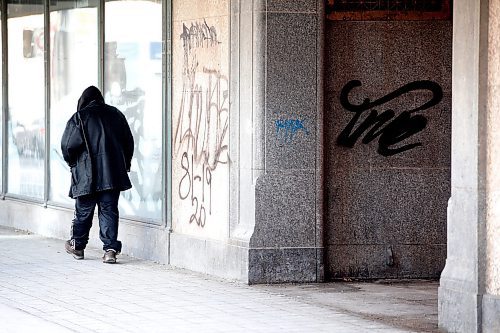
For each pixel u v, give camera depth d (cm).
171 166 2959
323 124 2652
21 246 3347
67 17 3519
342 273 2697
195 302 2383
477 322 2005
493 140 2003
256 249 2614
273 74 2612
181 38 2908
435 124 2714
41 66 3706
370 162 2698
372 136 2697
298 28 2620
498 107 1989
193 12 2845
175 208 2945
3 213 3975
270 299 2427
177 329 2091
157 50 3017
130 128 3173
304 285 2623
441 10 2698
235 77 2673
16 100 3916
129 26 3153
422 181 2717
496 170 1994
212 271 2759
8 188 3988
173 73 2950
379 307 2342
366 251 2706
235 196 2680
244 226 2664
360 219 2702
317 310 2300
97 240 3316
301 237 2642
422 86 2706
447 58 2708
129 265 2944
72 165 2994
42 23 3694
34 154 3766
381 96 2694
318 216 2648
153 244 3016
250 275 2614
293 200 2633
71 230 3075
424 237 2722
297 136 2631
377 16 2681
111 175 2956
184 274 2781
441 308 2103
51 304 2353
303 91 2628
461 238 2067
